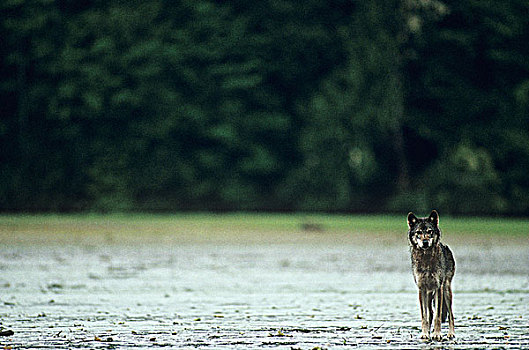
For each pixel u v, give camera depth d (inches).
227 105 2898.6
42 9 2878.9
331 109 2716.5
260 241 1507.1
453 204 2682.1
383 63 2728.8
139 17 2874.0
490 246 1419.8
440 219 2381.9
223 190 2839.6
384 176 2859.3
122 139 2851.9
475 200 2682.1
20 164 2785.4
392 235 1657.2
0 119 2856.8
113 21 2861.7
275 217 2356.1
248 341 491.5
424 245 490.3
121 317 592.4
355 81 2706.7
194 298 705.6
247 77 2896.2
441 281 497.4
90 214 2534.5
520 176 2780.5
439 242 502.6
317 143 2733.8
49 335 512.1
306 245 1428.4
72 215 2417.6
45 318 586.2
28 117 2871.6
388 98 2736.2
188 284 815.7
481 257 1179.3
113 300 690.8
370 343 484.1
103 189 2736.2
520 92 2869.1
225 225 1909.4
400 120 2839.6
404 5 2844.5
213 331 528.4
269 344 481.1
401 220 2190.0
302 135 2842.0
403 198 2721.5
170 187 2859.3
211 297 713.0
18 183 2733.8
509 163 2829.7
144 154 2864.2
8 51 2876.5
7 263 1053.8
